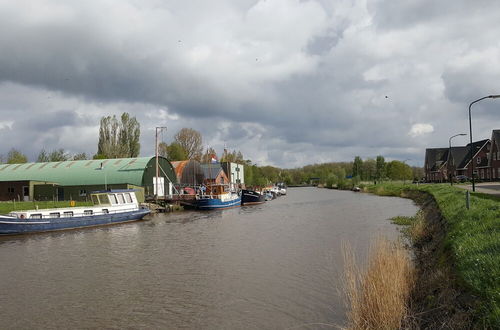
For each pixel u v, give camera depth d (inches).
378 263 439.5
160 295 528.4
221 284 569.0
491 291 322.3
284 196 3730.3
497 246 418.6
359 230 1064.2
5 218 1150.3
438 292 408.5
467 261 410.3
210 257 767.7
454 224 666.2
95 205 1508.4
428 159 4446.4
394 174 5044.3
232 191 2778.1
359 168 5812.0
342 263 665.0
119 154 3484.3
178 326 420.5
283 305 469.1
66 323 439.2
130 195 1583.4
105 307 487.5
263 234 1066.7
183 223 1454.2
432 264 542.9
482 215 625.0
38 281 626.5
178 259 761.0
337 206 2043.6
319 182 6820.9
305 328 400.2
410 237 869.2
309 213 1696.6
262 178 4835.1
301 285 544.4
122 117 3595.0
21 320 452.4
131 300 511.2
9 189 1950.1
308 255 745.6
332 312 439.5
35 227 1217.4
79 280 623.8
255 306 470.9
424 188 2401.6
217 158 4717.0
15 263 777.6
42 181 1996.8
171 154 4010.8
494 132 3029.0
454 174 3641.7
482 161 3282.5
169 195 2224.4
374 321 364.5
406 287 431.2
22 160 3196.4
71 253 872.9
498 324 282.0
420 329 353.4
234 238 1010.1
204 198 2114.9
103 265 731.4
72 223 1309.1
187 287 561.0
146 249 892.0
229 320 431.2
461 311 336.2
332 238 941.8
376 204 2089.1
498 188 1689.2
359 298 396.5
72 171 2181.3
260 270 642.2
